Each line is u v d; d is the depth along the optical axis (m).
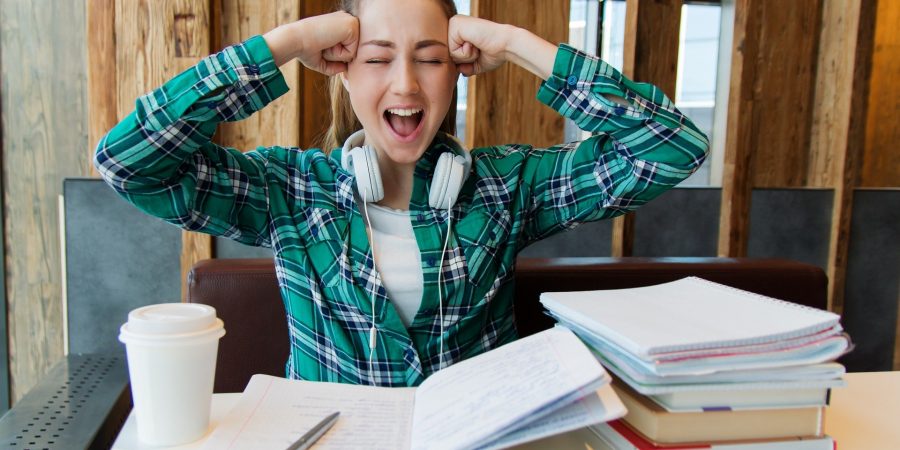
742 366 0.53
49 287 2.53
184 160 0.88
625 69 2.76
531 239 1.11
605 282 1.34
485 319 0.99
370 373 0.91
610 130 0.95
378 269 0.94
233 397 0.72
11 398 2.52
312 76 2.51
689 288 0.73
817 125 3.08
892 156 3.21
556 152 1.10
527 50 0.93
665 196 2.84
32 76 2.43
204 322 0.59
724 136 2.89
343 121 1.15
